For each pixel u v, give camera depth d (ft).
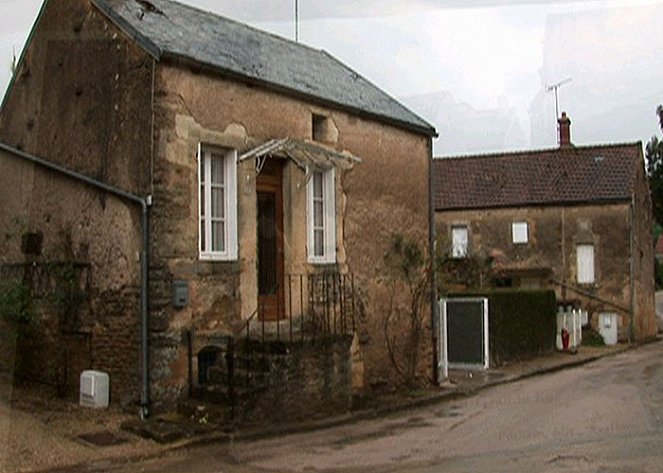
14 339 31.83
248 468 23.80
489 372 54.54
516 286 93.91
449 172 103.50
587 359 67.21
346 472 22.98
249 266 33.58
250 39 40.32
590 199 92.17
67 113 32.91
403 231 44.04
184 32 34.83
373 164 42.01
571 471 21.75
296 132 36.60
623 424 30.32
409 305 44.19
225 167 33.42
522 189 97.19
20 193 33.17
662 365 58.75
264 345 31.86
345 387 34.27
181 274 30.53
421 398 39.86
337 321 38.42
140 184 30.27
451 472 22.43
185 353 30.50
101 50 31.91
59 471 23.13
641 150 97.55
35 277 33.12
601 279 92.02
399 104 46.47
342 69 47.73
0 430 26.18
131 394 30.01
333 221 38.99
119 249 30.76
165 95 30.32
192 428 27.84
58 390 32.17
